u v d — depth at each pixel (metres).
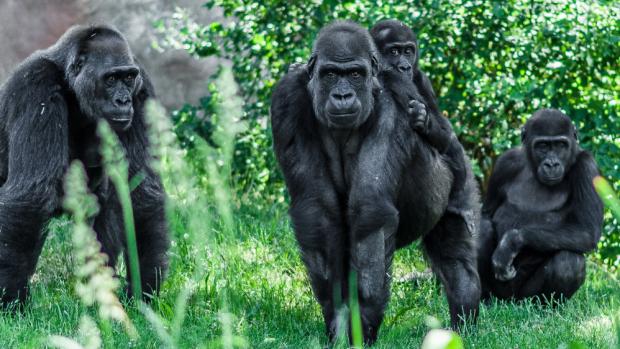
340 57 10.04
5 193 11.10
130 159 11.57
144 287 11.67
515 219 15.19
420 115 10.49
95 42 11.35
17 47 25.33
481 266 14.94
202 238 7.20
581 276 14.48
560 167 14.72
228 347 7.80
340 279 10.23
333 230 10.29
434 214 10.94
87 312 11.21
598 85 18.38
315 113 10.30
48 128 11.16
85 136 11.82
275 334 11.09
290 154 10.38
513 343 10.78
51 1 25.53
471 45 18.23
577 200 14.80
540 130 14.90
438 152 11.09
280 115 10.44
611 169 17.70
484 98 18.34
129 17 26.00
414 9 17.69
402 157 10.43
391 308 12.52
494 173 15.88
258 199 18.09
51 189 11.09
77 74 11.30
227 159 6.82
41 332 10.32
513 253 14.36
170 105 26.00
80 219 7.11
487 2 17.83
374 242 9.96
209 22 26.05
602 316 12.10
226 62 25.72
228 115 6.72
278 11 18.72
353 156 10.55
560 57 18.09
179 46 19.95
